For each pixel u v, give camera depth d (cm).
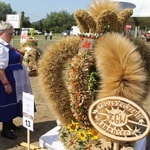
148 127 218
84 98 278
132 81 233
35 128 453
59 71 310
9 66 380
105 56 241
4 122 401
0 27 367
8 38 371
